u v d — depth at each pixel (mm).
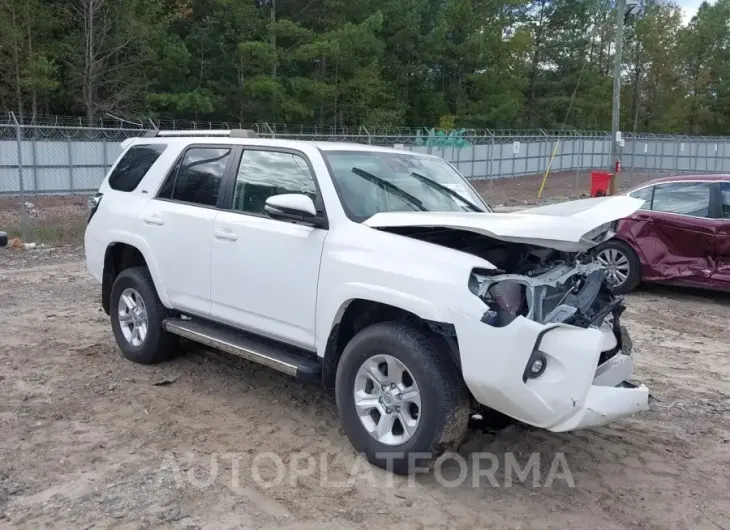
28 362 6164
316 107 42031
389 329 4105
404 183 5082
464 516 3828
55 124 30391
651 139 53219
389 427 4195
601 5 73250
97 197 6574
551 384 3664
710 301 9531
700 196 9211
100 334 7102
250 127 38250
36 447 4508
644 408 3957
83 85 32750
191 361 6258
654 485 4281
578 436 4957
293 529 3650
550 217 4059
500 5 55188
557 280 4043
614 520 3857
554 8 61406
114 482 4082
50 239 13367
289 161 4996
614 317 4527
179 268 5547
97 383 5672
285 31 37344
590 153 52438
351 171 4855
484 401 3873
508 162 44219
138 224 5902
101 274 6414
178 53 35094
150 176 6023
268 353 4840
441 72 54312
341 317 4398
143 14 35031
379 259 4172
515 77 55906
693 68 73875
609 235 4586
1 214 18266
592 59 72938
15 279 9883
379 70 46969
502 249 4379
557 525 3779
